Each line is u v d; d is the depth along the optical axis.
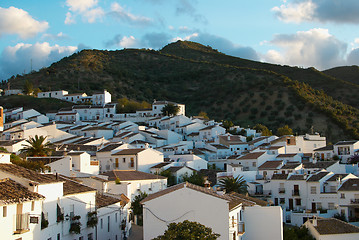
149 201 46.78
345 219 85.56
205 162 117.19
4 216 36.78
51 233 44.06
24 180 42.06
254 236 53.22
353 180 89.38
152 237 46.06
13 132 131.25
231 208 47.66
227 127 175.50
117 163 105.12
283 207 93.56
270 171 103.00
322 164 103.06
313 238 65.31
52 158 78.44
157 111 192.12
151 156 105.38
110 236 57.91
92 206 53.25
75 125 168.25
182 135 160.88
